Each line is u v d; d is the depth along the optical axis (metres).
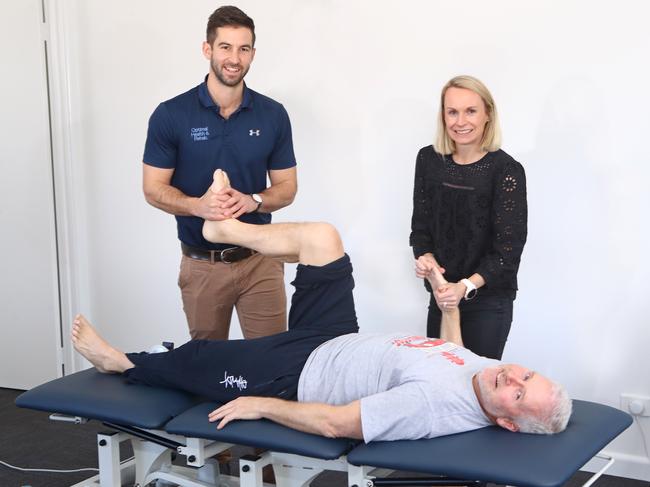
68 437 3.58
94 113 4.09
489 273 2.51
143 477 2.52
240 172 2.92
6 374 4.33
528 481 1.82
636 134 2.97
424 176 2.70
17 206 4.17
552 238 3.16
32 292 4.20
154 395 2.45
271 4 3.62
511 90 3.17
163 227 4.01
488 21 3.18
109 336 4.24
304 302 2.52
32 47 4.02
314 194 3.64
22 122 4.10
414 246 2.73
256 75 3.71
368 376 2.27
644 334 3.04
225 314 3.07
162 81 3.91
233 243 2.68
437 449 2.00
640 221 3.00
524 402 2.02
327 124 3.57
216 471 2.56
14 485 3.06
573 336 3.16
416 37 3.33
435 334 2.77
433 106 3.34
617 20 2.95
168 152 2.89
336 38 3.50
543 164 3.14
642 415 3.06
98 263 4.21
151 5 3.88
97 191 4.14
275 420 2.21
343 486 3.05
